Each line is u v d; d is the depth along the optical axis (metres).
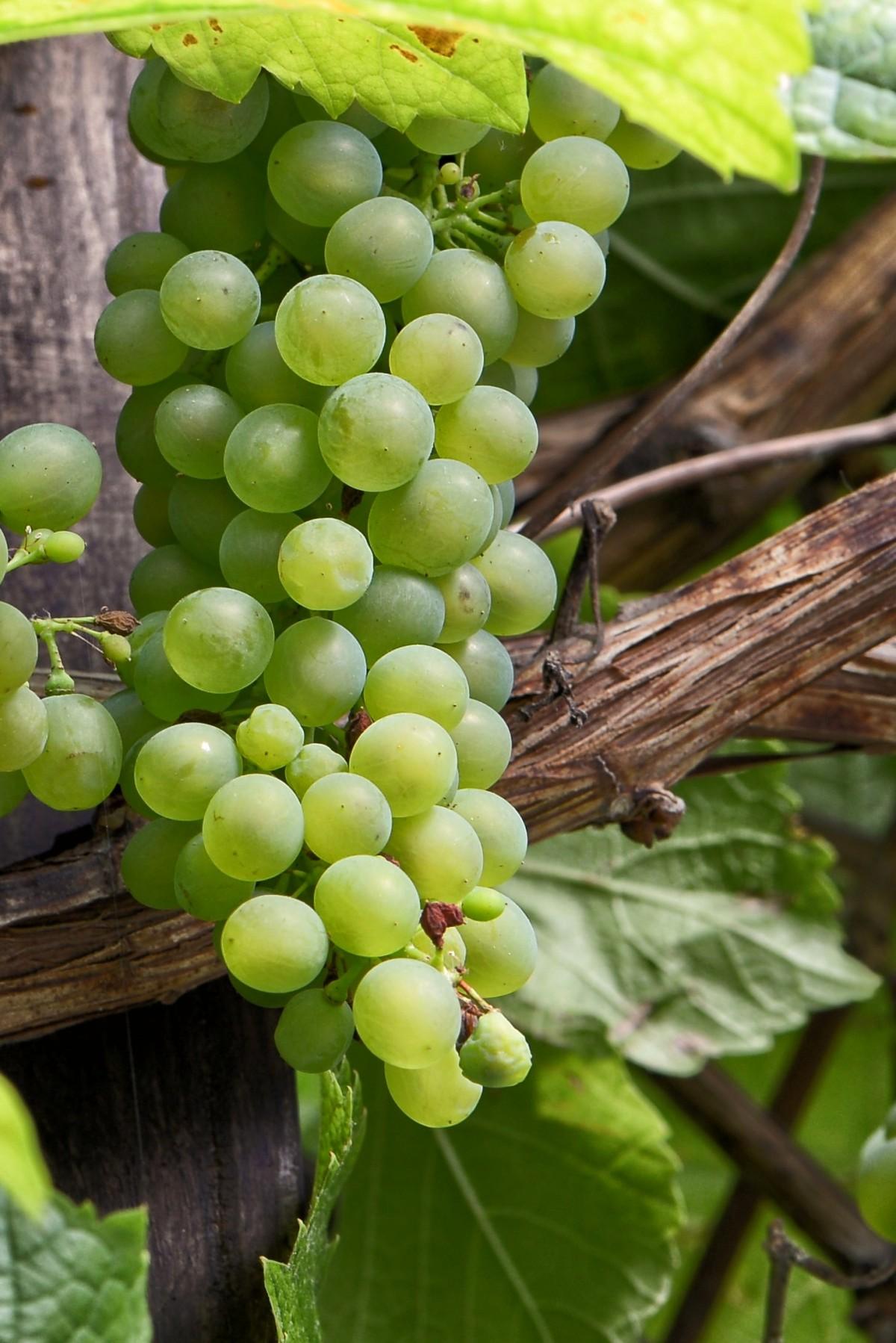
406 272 0.72
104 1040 0.76
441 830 0.70
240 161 0.74
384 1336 0.86
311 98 0.73
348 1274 0.86
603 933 0.91
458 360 0.71
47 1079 0.76
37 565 0.80
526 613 0.74
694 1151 1.41
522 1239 0.87
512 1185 0.87
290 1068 0.78
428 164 0.74
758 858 0.94
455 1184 0.87
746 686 0.76
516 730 0.75
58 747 0.71
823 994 0.93
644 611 0.77
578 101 0.73
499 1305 0.86
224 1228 0.76
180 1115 0.76
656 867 0.93
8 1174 0.62
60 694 0.71
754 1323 1.36
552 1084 0.88
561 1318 0.86
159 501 0.75
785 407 1.05
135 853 0.72
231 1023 0.77
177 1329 0.75
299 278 0.74
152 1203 0.76
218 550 0.73
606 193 0.73
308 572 0.70
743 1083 1.45
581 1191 0.87
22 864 0.74
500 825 0.72
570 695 0.75
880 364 1.08
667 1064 0.88
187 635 0.70
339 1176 0.74
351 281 0.71
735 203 1.22
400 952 0.70
